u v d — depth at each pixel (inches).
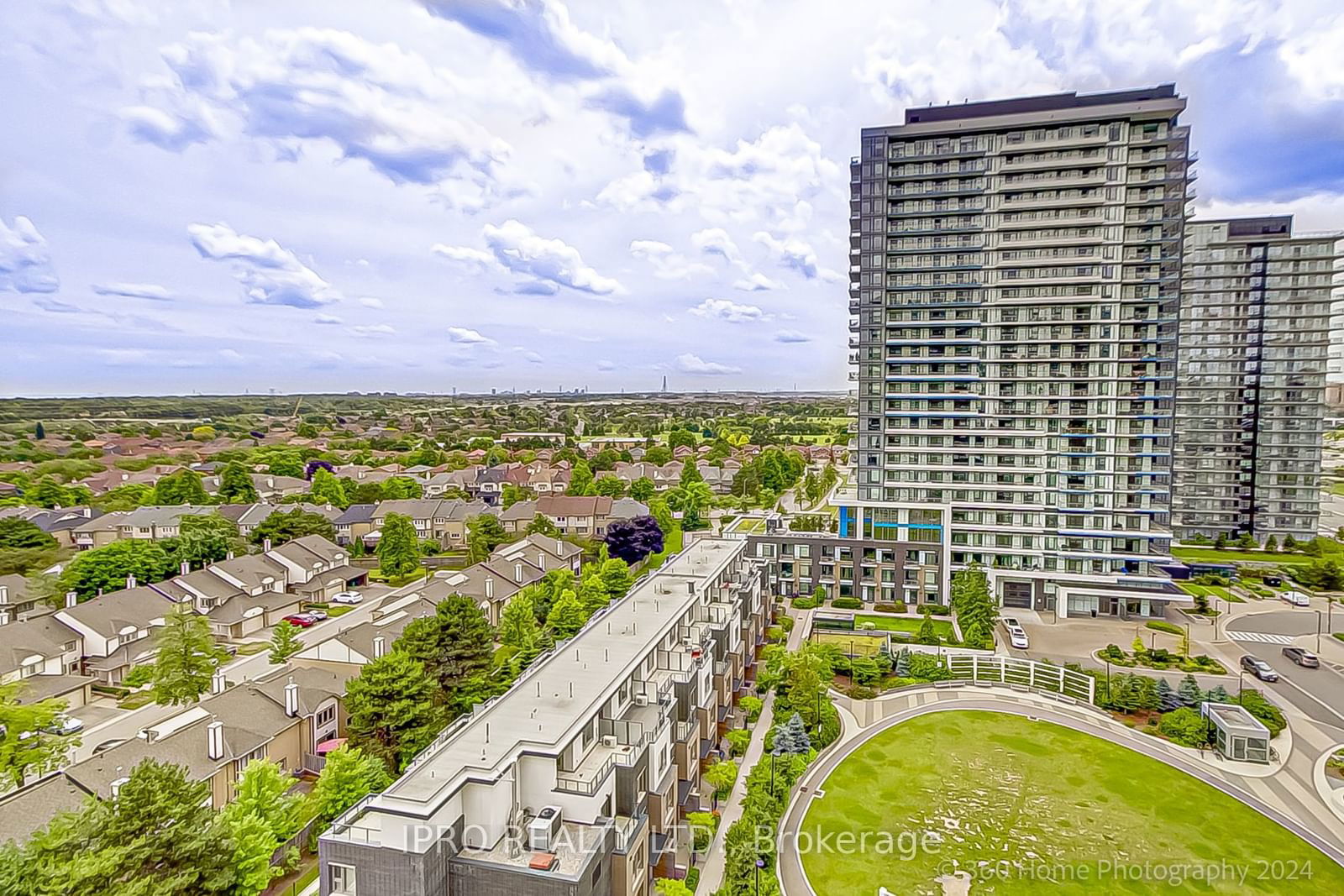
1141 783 1684.3
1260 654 2564.0
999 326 3147.1
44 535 3376.0
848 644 2682.1
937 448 3240.7
